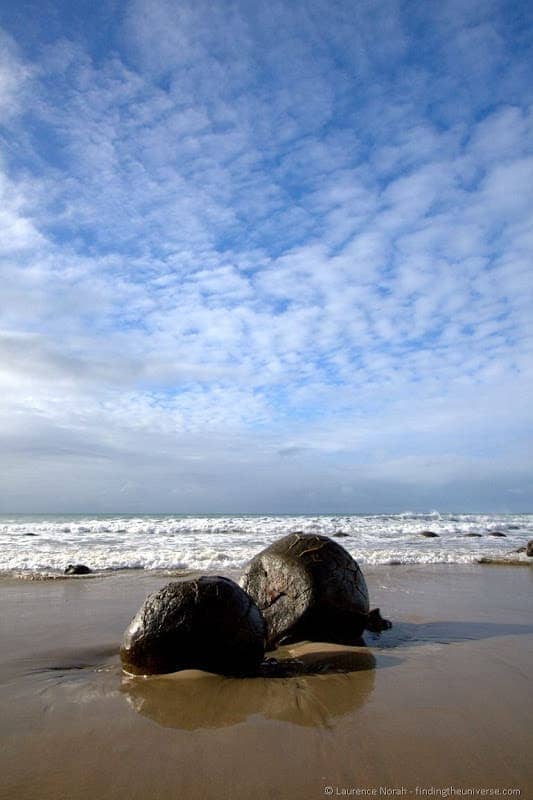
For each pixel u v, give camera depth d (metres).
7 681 5.42
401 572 13.36
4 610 8.69
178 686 5.25
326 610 7.14
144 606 5.82
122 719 4.46
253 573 7.72
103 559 14.65
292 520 36.47
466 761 3.72
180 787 3.40
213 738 4.09
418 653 6.50
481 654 6.45
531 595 10.52
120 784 3.43
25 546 18.36
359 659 6.23
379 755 3.82
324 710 4.64
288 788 3.39
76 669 5.84
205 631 5.60
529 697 4.97
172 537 22.56
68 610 8.72
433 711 4.62
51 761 3.73
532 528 32.81
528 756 3.80
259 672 5.72
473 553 17.55
